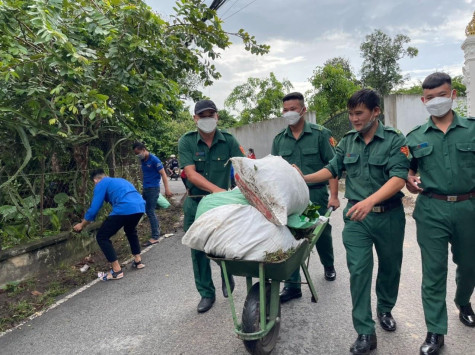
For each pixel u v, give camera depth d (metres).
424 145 2.66
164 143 18.36
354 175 2.82
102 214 6.02
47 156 5.32
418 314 3.20
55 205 5.46
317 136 3.78
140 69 5.53
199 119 3.34
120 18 4.98
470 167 2.54
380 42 24.66
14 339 3.26
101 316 3.59
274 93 20.34
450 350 2.62
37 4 3.99
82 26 4.99
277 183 2.42
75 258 5.23
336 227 6.23
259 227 2.40
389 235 2.73
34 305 3.92
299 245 2.51
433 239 2.63
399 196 2.78
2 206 4.69
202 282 3.52
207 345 2.93
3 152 4.91
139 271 4.83
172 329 3.22
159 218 7.84
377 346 2.74
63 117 5.30
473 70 7.70
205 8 6.08
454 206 2.56
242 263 2.42
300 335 2.96
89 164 6.03
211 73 6.99
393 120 10.62
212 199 2.72
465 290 2.82
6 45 4.36
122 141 6.87
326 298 3.60
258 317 2.48
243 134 15.73
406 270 4.20
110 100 5.67
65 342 3.15
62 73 4.23
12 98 4.70
